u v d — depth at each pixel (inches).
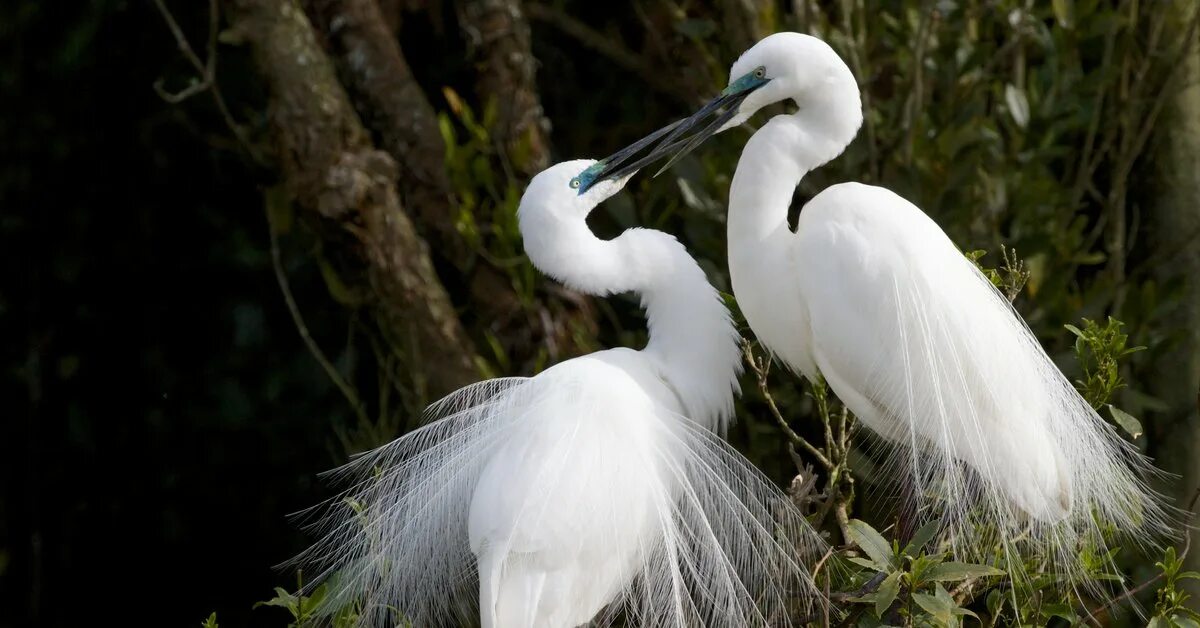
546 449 254.5
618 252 284.5
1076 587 270.5
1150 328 384.8
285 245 461.1
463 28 398.0
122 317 476.7
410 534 267.3
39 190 472.4
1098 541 260.8
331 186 366.0
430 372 375.9
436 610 272.4
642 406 267.3
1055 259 375.9
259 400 467.5
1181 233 394.3
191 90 398.6
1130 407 358.0
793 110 397.1
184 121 459.2
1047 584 253.3
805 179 388.2
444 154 395.9
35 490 482.3
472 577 279.7
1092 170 390.3
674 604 256.5
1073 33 394.9
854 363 270.4
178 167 470.9
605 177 285.9
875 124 388.2
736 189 282.8
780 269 279.4
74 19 462.0
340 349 461.7
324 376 460.4
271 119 370.3
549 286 392.2
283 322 466.3
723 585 263.1
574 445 254.7
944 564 222.5
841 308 269.7
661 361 283.3
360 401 425.1
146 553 482.6
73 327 478.0
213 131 463.8
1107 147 390.9
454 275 410.0
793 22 387.9
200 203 470.6
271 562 473.7
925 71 390.6
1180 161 396.8
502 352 385.1
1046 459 264.2
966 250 356.2
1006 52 392.5
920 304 265.4
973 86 387.2
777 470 378.6
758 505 271.3
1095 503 266.5
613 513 253.6
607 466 255.1
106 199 473.7
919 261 268.1
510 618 245.1
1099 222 392.2
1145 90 405.1
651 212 417.4
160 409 475.5
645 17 452.8
